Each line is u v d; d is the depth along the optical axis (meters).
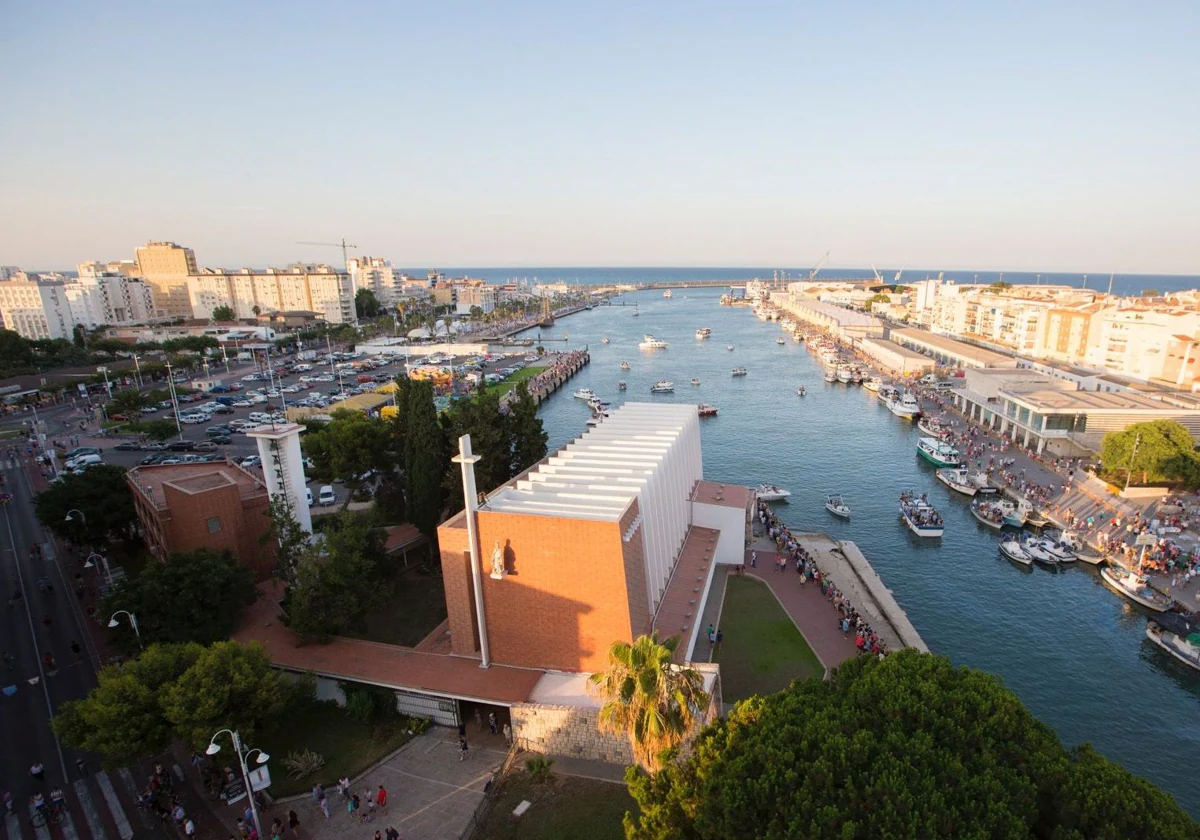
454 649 47.69
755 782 24.89
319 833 34.72
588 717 38.75
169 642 46.16
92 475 68.19
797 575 66.81
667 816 26.27
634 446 61.78
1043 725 29.17
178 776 39.69
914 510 83.75
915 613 63.03
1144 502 82.56
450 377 170.00
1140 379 132.25
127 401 127.81
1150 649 57.16
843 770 25.03
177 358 182.62
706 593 58.78
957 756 25.67
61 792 37.31
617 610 42.91
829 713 28.64
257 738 42.12
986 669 54.94
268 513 53.09
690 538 66.62
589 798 35.94
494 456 66.62
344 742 41.94
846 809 23.23
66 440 118.00
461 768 39.41
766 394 164.38
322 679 45.34
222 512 57.50
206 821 35.94
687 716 28.25
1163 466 82.44
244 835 34.06
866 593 64.94
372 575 58.59
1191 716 49.69
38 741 42.41
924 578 69.81
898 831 22.20
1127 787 25.12
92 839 34.78
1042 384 121.50
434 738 42.28
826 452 115.06
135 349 198.50
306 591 47.72
